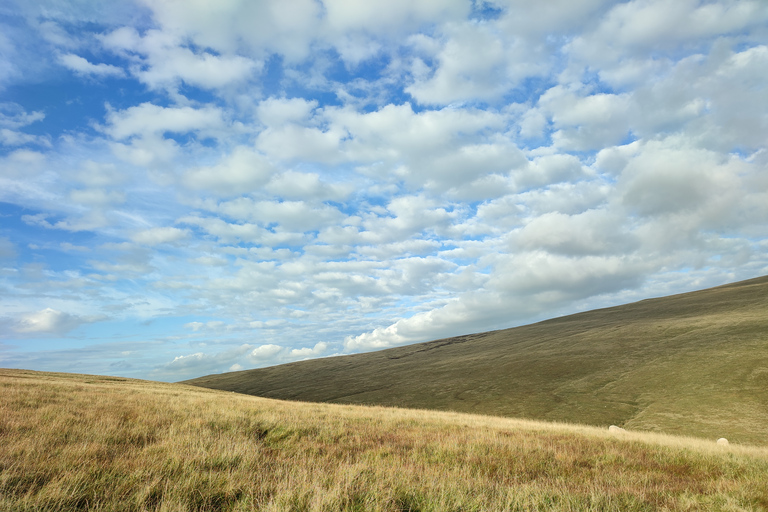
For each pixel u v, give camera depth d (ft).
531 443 37.76
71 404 41.78
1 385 57.57
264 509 15.16
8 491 15.48
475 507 16.98
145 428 31.04
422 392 208.44
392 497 17.39
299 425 38.42
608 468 28.66
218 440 27.63
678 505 19.13
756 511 18.24
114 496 15.85
